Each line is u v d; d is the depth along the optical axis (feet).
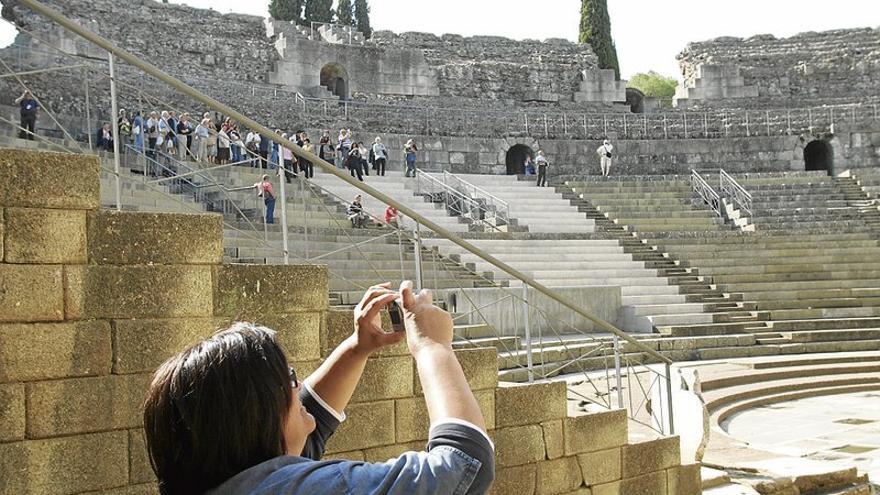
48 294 15.85
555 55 153.79
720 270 88.48
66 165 16.19
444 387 7.71
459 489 7.00
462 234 86.74
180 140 73.46
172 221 17.52
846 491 31.17
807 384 60.29
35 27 101.71
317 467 7.18
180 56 122.21
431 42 151.33
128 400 16.76
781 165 132.98
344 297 51.96
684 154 133.49
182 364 7.43
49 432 15.78
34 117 64.54
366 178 97.76
